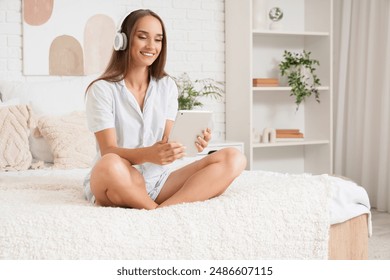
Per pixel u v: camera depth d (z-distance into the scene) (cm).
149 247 173
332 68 473
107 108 210
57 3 402
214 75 466
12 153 317
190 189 199
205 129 199
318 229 206
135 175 198
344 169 496
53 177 283
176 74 450
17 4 393
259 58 481
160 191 215
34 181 270
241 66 447
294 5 495
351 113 482
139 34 211
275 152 498
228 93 467
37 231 163
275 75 488
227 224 187
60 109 362
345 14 478
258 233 193
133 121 216
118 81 214
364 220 238
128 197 190
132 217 177
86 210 178
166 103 225
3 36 390
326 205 209
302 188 210
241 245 189
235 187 227
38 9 396
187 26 452
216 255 184
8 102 343
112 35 419
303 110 506
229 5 459
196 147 200
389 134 441
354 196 230
